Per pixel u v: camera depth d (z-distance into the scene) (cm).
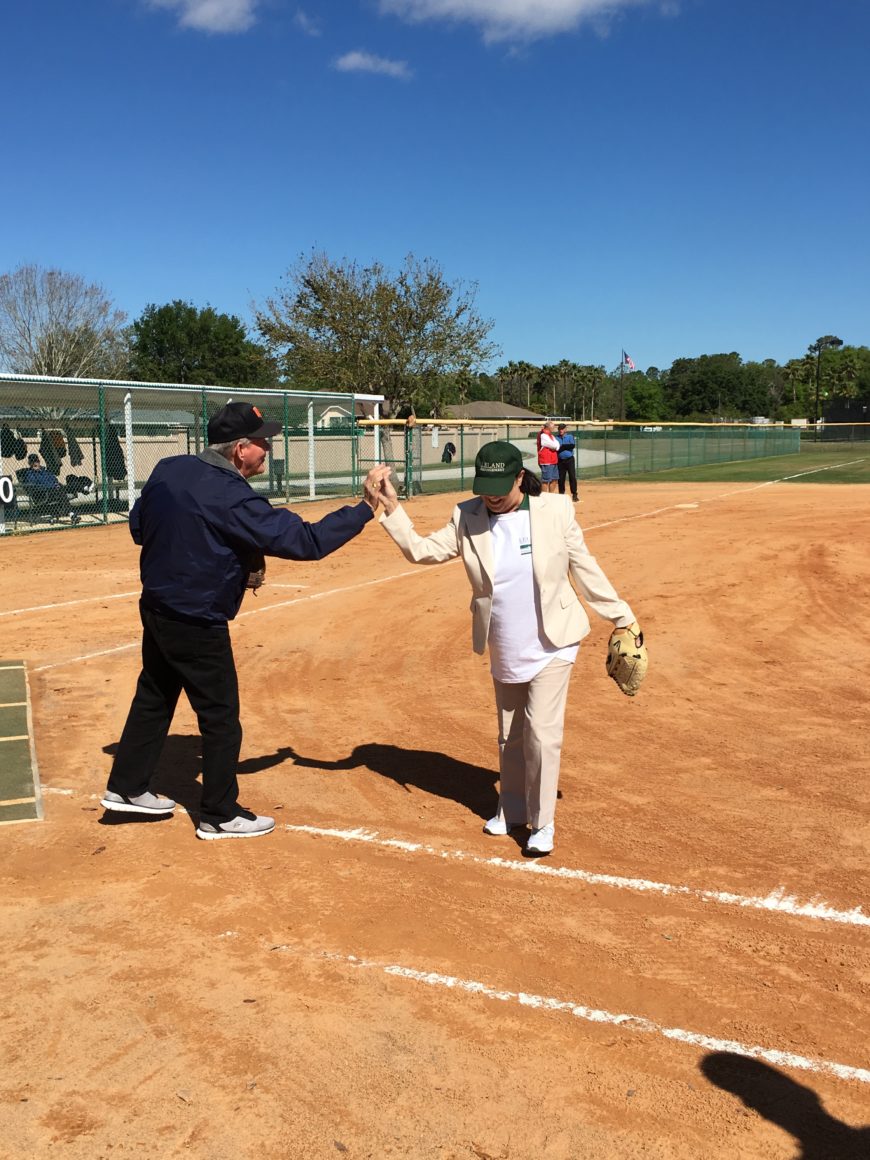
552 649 423
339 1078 282
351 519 427
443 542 432
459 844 452
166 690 462
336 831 467
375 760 571
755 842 452
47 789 523
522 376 11025
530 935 367
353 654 846
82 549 1544
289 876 417
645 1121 264
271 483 2428
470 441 3909
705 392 12800
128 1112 267
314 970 341
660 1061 291
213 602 430
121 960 348
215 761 448
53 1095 274
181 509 421
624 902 394
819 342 7731
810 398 11175
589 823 475
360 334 3750
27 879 415
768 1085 280
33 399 1884
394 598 1099
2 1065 288
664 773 544
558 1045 298
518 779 461
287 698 709
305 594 1130
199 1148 254
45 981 334
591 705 679
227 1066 287
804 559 1288
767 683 736
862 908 389
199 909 387
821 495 2281
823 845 448
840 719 643
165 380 6600
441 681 755
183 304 6738
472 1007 319
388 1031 305
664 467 3781
